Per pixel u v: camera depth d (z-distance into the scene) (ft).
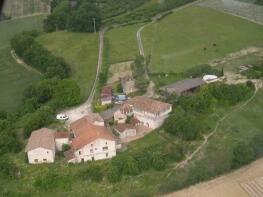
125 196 505.66
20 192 508.94
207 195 520.01
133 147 561.02
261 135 597.11
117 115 606.14
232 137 597.93
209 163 555.69
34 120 596.29
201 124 610.24
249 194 523.70
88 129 554.87
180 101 640.58
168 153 554.87
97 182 518.78
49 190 511.40
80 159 538.88
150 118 591.37
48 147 535.60
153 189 517.55
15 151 563.89
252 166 565.12
